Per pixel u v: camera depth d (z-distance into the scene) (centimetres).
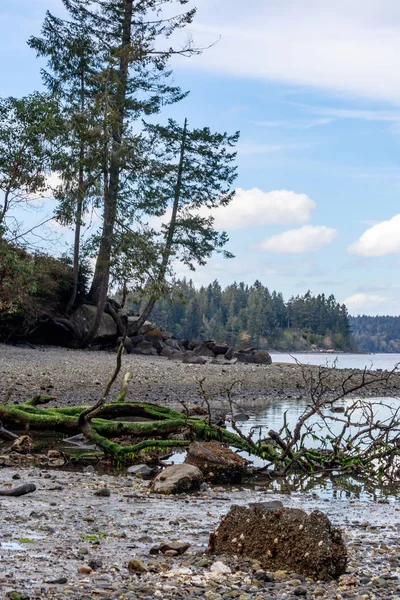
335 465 1394
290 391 3247
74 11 4775
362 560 627
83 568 525
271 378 3762
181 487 1071
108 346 4828
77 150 4225
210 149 5038
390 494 1152
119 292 4541
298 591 496
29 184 3086
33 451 1436
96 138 4222
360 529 821
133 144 4444
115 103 4550
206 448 1247
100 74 4603
